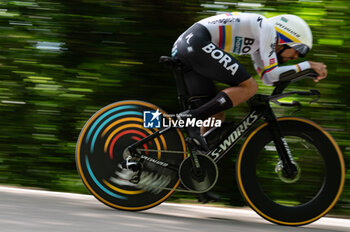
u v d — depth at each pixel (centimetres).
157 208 501
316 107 550
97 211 459
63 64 588
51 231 375
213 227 425
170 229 403
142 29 578
